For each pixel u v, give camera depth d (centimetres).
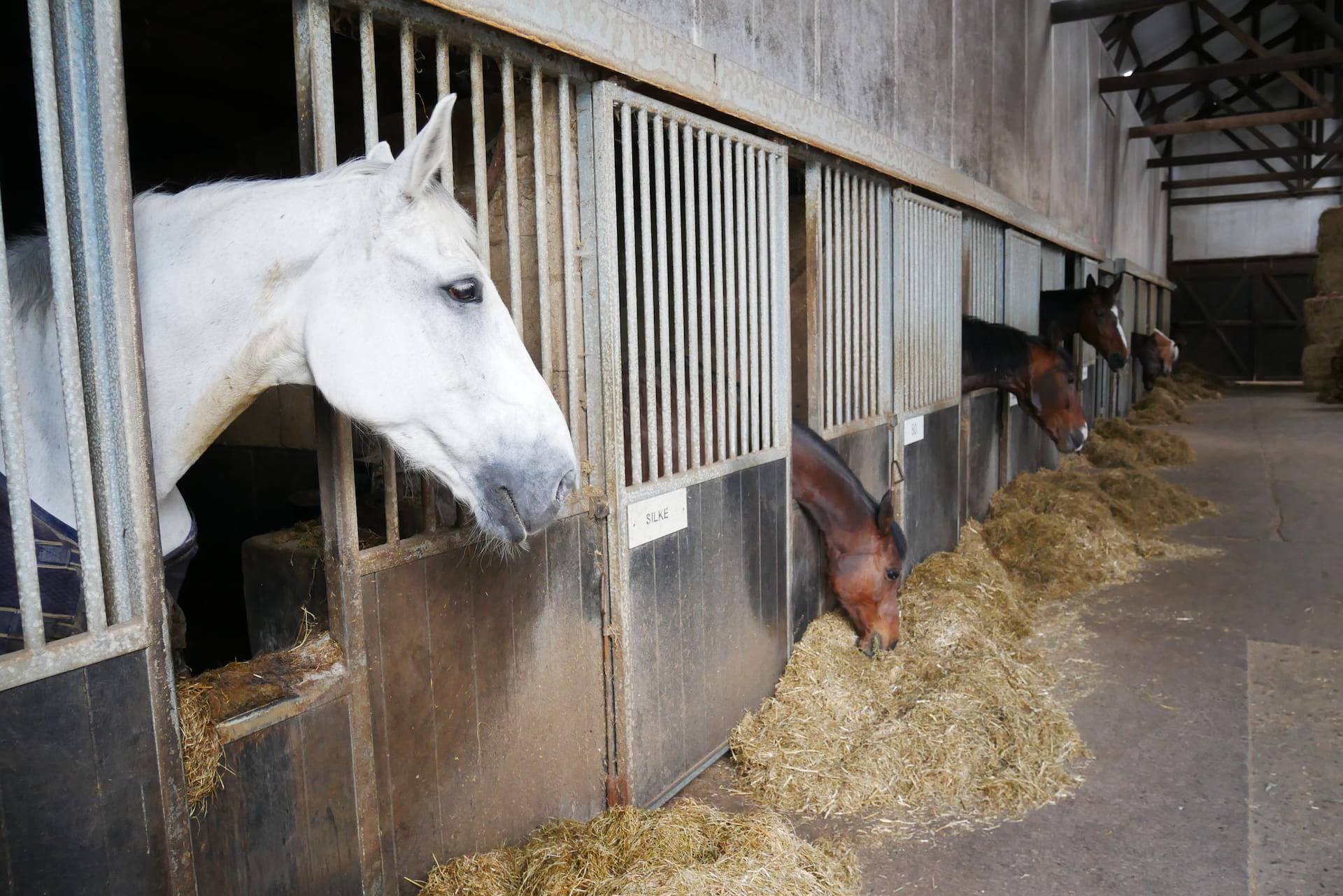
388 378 126
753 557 264
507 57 167
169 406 125
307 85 135
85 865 106
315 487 324
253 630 176
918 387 399
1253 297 1811
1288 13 1459
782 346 271
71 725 103
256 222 124
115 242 102
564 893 167
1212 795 238
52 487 119
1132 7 632
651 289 208
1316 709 290
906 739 251
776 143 262
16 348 121
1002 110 535
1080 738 271
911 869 207
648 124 204
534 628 188
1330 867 205
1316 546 502
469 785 176
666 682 226
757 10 253
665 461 222
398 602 157
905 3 371
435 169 126
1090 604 410
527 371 137
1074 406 497
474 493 133
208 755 124
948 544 454
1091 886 199
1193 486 693
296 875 142
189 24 215
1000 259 559
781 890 177
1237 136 1797
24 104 259
